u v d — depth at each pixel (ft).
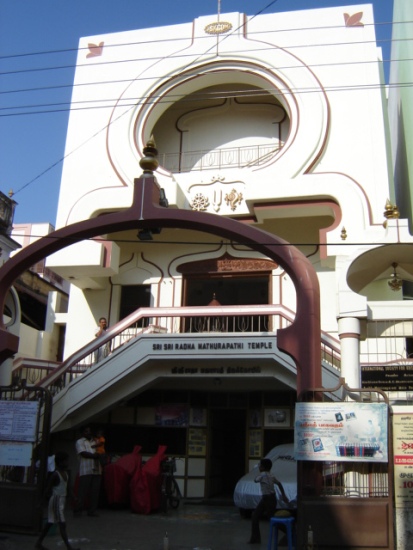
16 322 42.55
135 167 53.62
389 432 26.50
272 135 59.16
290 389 47.42
